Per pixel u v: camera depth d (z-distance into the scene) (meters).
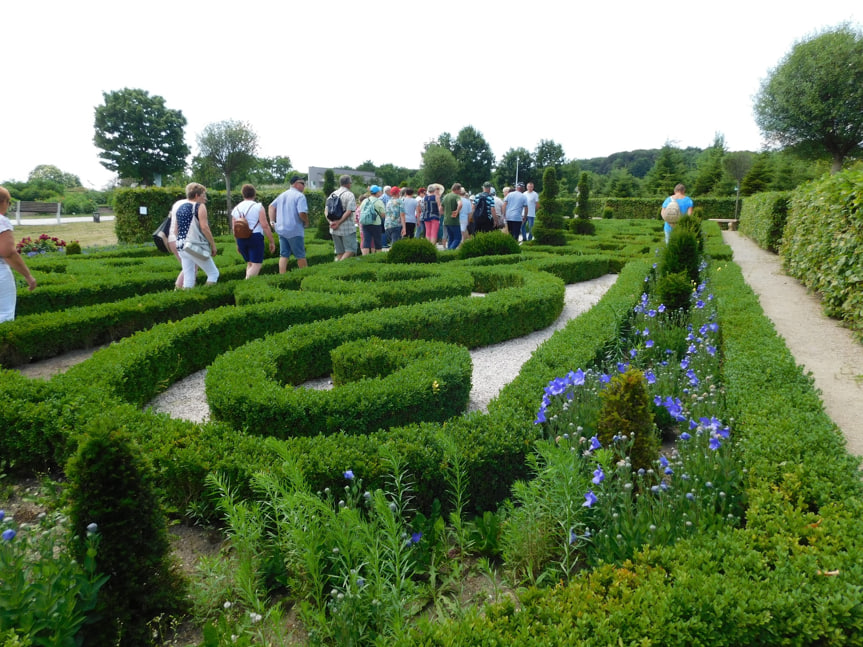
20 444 3.77
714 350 5.25
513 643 1.96
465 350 5.10
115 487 2.21
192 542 3.11
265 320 6.72
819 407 3.73
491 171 67.69
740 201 35.44
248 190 9.33
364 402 3.92
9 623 1.83
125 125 47.31
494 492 3.36
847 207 7.65
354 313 6.80
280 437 3.90
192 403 5.20
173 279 9.77
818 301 9.14
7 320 6.37
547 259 11.65
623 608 2.11
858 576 2.16
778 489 2.84
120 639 2.22
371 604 2.22
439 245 19.14
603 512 2.71
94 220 40.59
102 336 7.09
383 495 2.51
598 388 4.01
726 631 2.07
